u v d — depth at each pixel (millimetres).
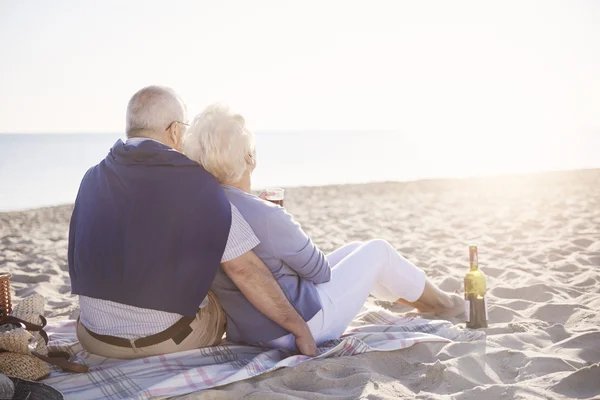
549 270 4832
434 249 6090
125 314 2438
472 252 3223
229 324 2732
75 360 2666
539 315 3529
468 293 3215
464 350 2787
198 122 2553
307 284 2691
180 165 2430
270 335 2635
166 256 2361
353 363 2625
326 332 2775
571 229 6934
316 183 16953
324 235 7363
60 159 34125
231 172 2543
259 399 2293
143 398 2246
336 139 77688
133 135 2607
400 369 2672
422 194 11648
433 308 3445
